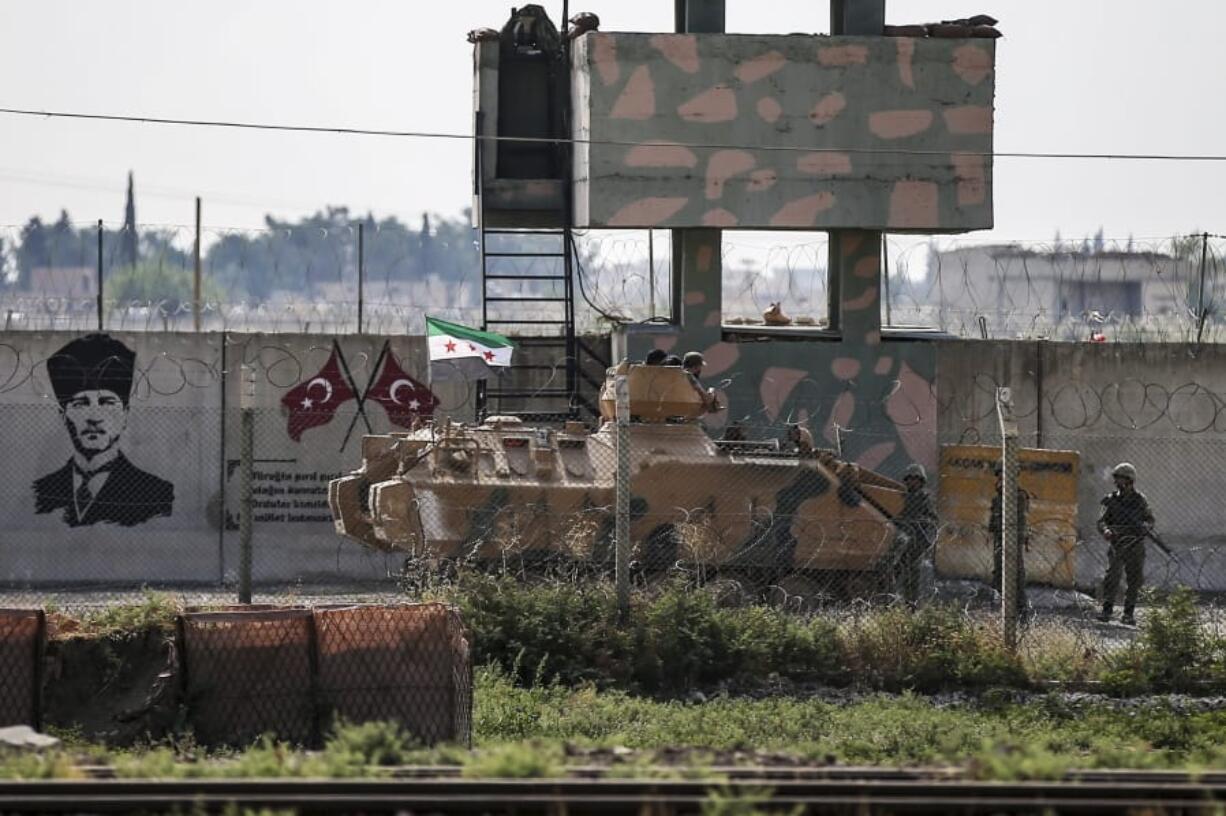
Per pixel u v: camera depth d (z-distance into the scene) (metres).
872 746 54.69
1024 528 80.00
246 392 66.75
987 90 96.81
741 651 65.44
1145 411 99.19
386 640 53.03
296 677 52.53
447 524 73.81
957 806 40.16
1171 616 68.88
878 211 96.12
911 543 78.94
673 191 94.88
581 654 64.06
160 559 92.69
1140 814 39.69
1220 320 101.50
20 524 92.12
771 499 77.00
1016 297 120.44
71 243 137.00
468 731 53.25
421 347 95.69
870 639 66.81
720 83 95.00
